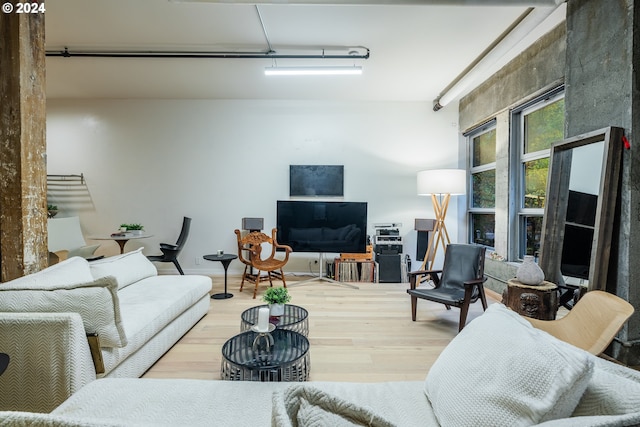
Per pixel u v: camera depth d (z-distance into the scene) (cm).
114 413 113
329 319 314
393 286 441
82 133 499
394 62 370
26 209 221
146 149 503
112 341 170
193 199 507
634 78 207
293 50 343
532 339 98
